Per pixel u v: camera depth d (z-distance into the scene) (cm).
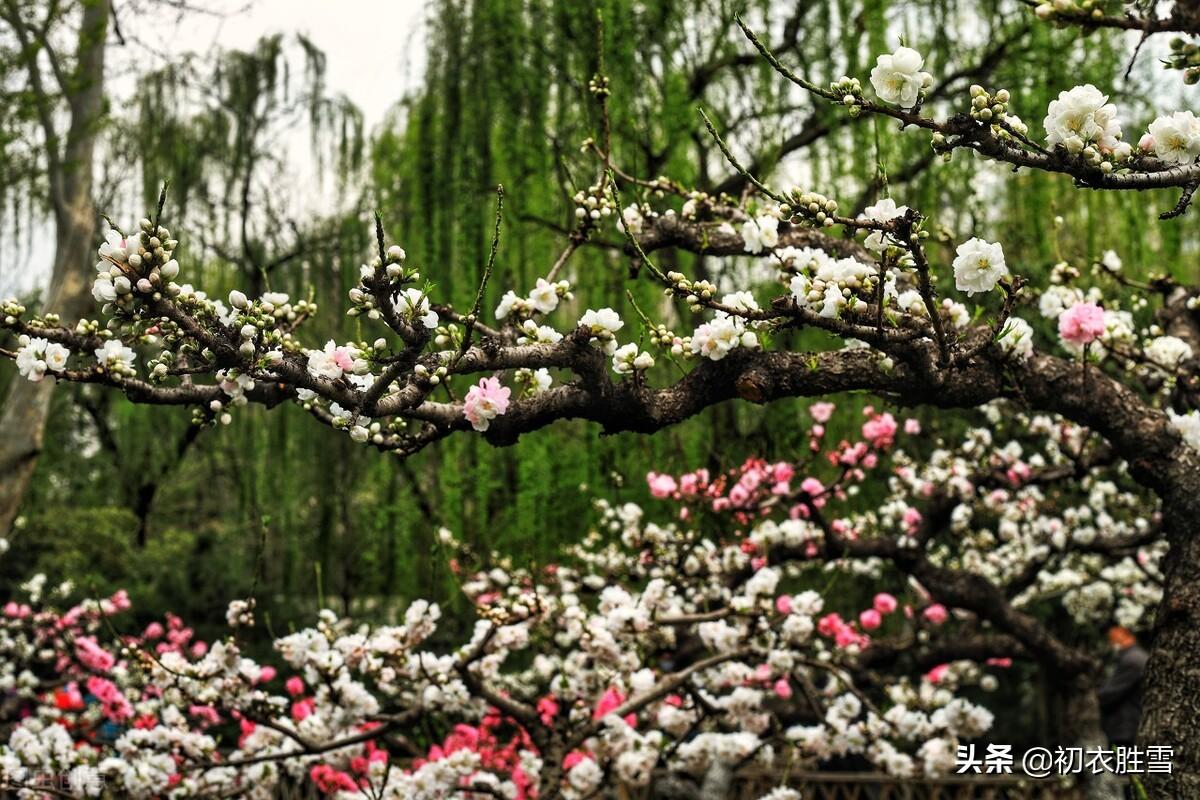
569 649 657
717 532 605
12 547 934
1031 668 950
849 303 255
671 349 283
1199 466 308
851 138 643
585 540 591
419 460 778
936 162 663
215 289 902
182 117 912
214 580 907
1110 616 819
